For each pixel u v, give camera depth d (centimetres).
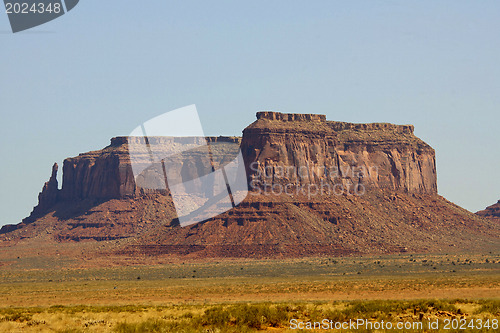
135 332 11469
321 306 14538
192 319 12400
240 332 11262
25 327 12631
